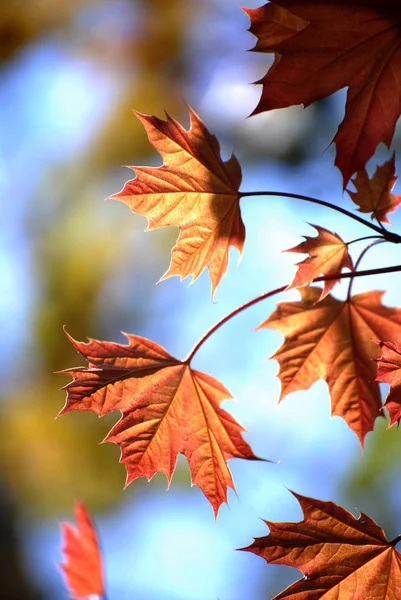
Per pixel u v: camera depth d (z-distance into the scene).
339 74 1.08
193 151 1.14
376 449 2.38
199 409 1.15
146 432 1.15
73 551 1.29
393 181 1.15
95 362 1.15
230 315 1.15
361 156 1.09
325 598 1.10
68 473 2.66
